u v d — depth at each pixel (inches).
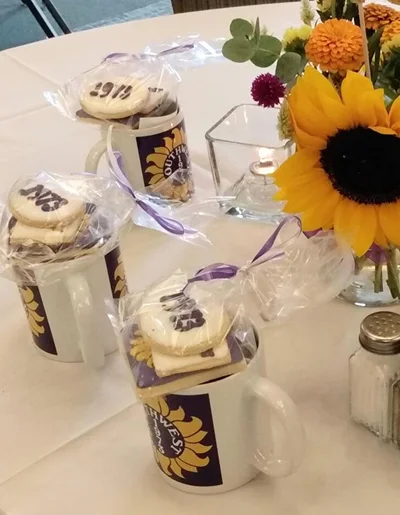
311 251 27.3
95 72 40.1
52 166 44.5
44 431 27.4
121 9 142.6
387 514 23.0
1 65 56.7
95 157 36.3
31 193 29.5
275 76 28.7
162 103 37.0
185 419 22.5
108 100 36.4
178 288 25.2
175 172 37.7
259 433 23.3
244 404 22.6
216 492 24.1
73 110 38.4
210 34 54.1
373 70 27.4
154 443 24.2
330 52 25.7
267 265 26.1
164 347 22.5
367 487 23.8
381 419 24.8
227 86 49.8
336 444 25.3
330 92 24.0
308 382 27.9
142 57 40.5
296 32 29.5
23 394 29.1
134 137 36.1
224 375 22.1
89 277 28.3
